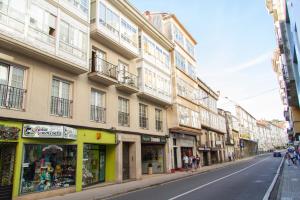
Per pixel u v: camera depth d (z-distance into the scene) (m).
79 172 14.69
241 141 69.25
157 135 24.00
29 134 12.06
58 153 13.99
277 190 12.50
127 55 20.84
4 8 11.53
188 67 32.72
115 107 18.73
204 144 37.28
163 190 13.96
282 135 150.12
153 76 23.91
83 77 16.16
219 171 25.94
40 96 13.11
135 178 19.83
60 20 14.34
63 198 12.15
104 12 18.22
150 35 24.59
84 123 15.60
